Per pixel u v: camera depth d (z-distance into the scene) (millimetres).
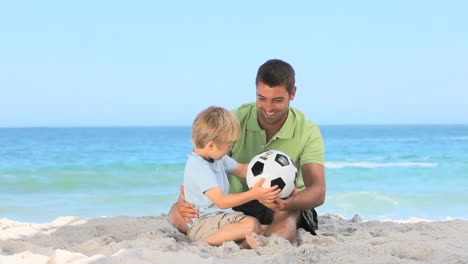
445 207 10734
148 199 11727
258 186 4066
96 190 13195
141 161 21797
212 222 4219
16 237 4770
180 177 15938
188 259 3490
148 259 3508
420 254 3992
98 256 3484
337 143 43188
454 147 35000
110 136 65562
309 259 3615
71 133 85812
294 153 4598
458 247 4219
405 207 10688
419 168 18656
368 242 4371
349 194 12367
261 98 4277
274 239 3969
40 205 10805
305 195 4242
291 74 4273
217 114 4191
